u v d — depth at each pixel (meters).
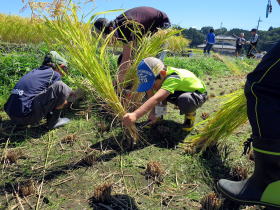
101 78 2.60
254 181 1.75
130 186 2.22
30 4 2.45
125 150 2.83
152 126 3.42
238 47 14.45
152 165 2.39
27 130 3.22
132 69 2.91
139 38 3.29
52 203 1.98
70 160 2.59
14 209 1.90
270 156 1.59
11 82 4.57
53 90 3.11
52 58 3.34
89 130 3.29
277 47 1.52
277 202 1.66
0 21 10.78
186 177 2.37
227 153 2.74
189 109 3.14
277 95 1.55
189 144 2.89
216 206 1.92
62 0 2.52
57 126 3.31
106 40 2.86
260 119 1.60
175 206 1.99
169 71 2.69
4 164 2.46
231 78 8.42
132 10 3.59
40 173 2.36
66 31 2.61
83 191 2.13
